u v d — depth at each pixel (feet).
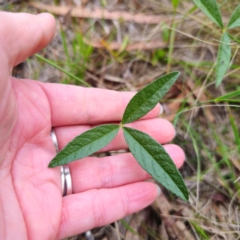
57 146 0.59
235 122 0.71
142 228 0.66
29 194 0.52
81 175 0.58
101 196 0.57
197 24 0.75
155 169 0.47
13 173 0.52
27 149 0.54
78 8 0.79
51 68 0.74
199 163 0.67
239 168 0.67
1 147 0.48
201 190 0.67
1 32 0.45
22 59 0.51
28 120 0.52
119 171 0.59
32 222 0.51
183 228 0.65
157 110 0.61
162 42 0.76
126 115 0.49
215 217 0.66
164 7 0.78
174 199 0.67
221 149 0.66
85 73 0.75
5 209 0.47
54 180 0.55
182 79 0.74
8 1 0.78
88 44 0.75
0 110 0.45
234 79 0.72
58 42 0.77
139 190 0.59
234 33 0.72
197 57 0.75
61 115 0.58
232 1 0.74
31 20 0.49
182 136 0.71
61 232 0.55
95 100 0.59
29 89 0.54
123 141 0.61
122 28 0.78
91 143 0.48
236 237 0.63
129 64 0.76
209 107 0.72
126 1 0.80
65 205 0.56
